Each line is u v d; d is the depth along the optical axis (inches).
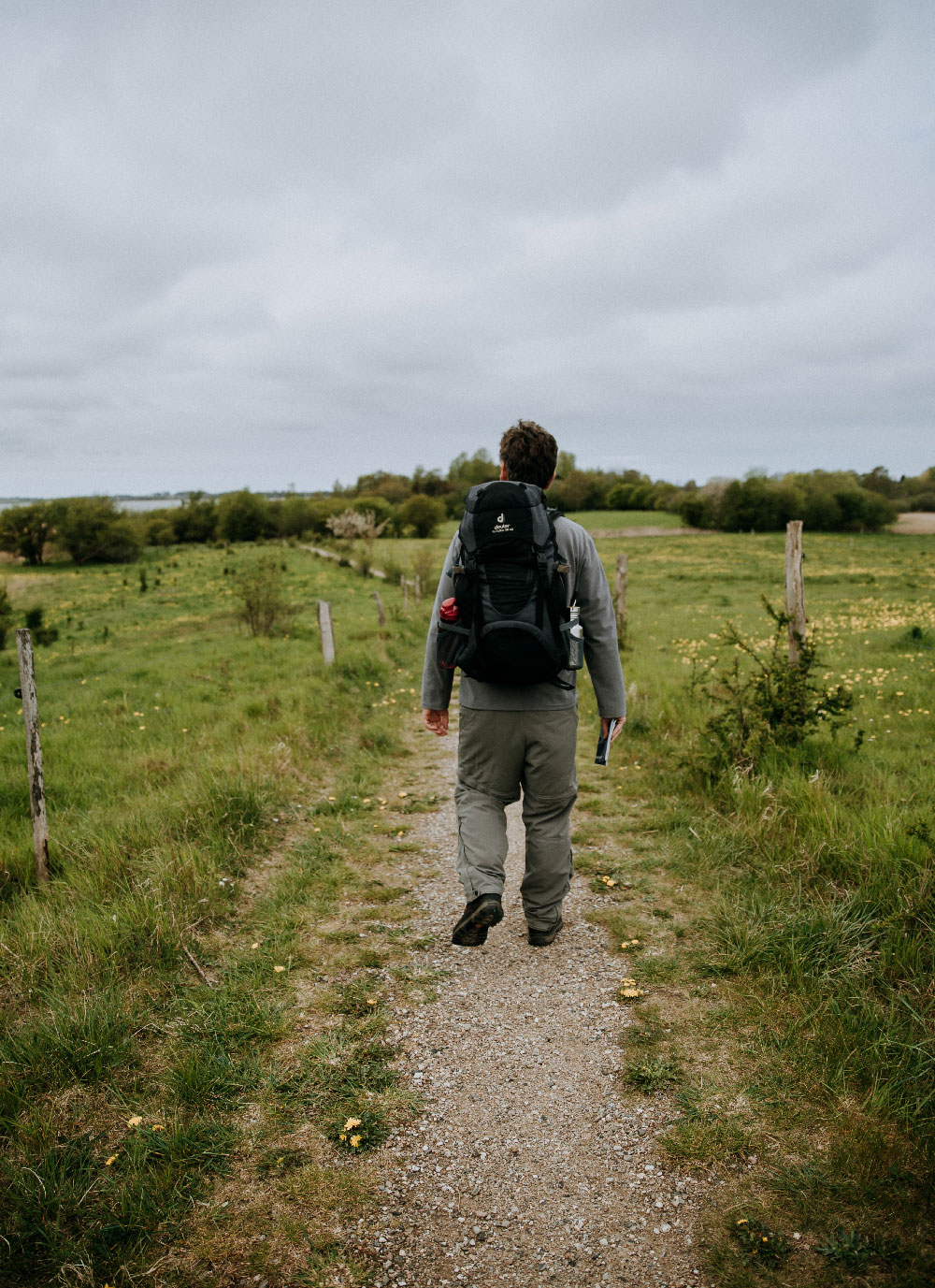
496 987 108.7
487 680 98.0
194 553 3073.3
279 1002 104.3
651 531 3508.9
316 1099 85.1
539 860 111.6
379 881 148.8
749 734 197.3
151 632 872.3
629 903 133.6
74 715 373.4
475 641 96.0
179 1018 100.1
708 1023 97.0
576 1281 62.8
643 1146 77.7
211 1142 77.9
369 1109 83.7
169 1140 77.0
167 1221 68.7
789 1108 80.8
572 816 183.5
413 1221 69.2
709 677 321.4
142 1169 74.2
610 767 224.1
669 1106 83.1
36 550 3112.7
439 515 3735.2
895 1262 62.0
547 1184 73.3
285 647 577.3
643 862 150.4
